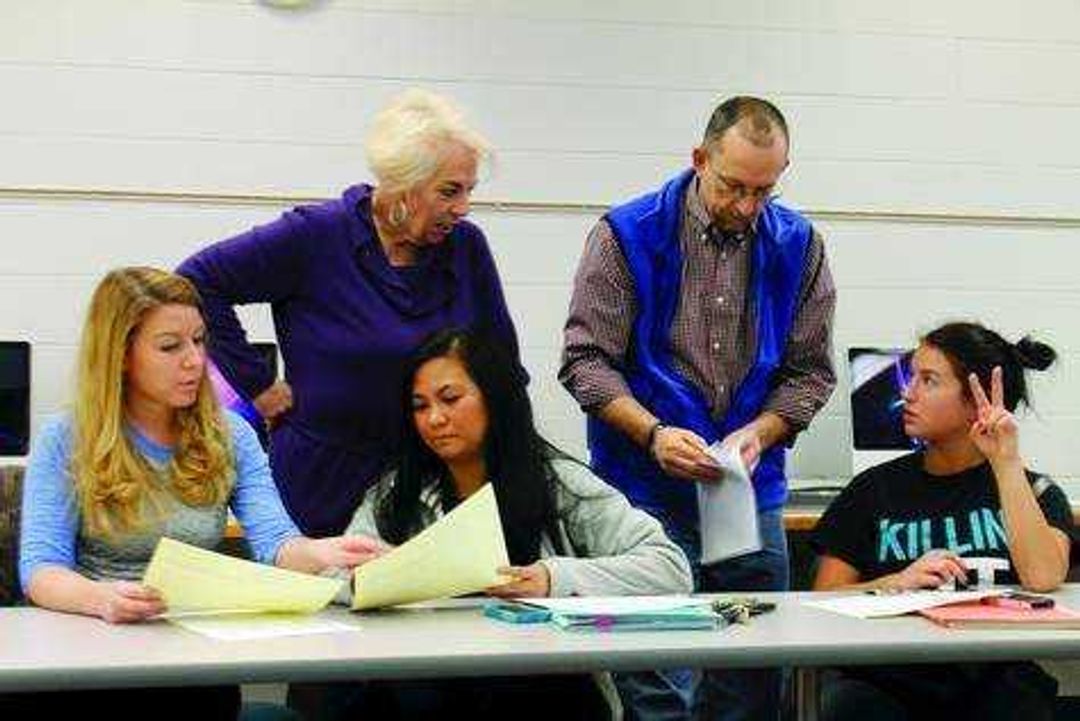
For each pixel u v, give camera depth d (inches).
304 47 163.8
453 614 86.4
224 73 162.2
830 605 91.4
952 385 106.3
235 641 75.4
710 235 119.7
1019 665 96.9
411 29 165.8
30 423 155.7
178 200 161.3
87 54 159.5
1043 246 179.2
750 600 91.0
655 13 170.6
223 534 99.5
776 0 173.2
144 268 97.0
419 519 97.3
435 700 90.8
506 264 167.5
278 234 109.1
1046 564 100.1
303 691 101.1
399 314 108.7
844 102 174.6
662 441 112.7
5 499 103.9
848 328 174.2
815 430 171.3
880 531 109.4
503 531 94.7
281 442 111.0
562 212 168.4
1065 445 178.7
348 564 90.1
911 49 176.1
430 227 106.3
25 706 83.5
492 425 96.3
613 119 169.6
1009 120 178.4
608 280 120.0
